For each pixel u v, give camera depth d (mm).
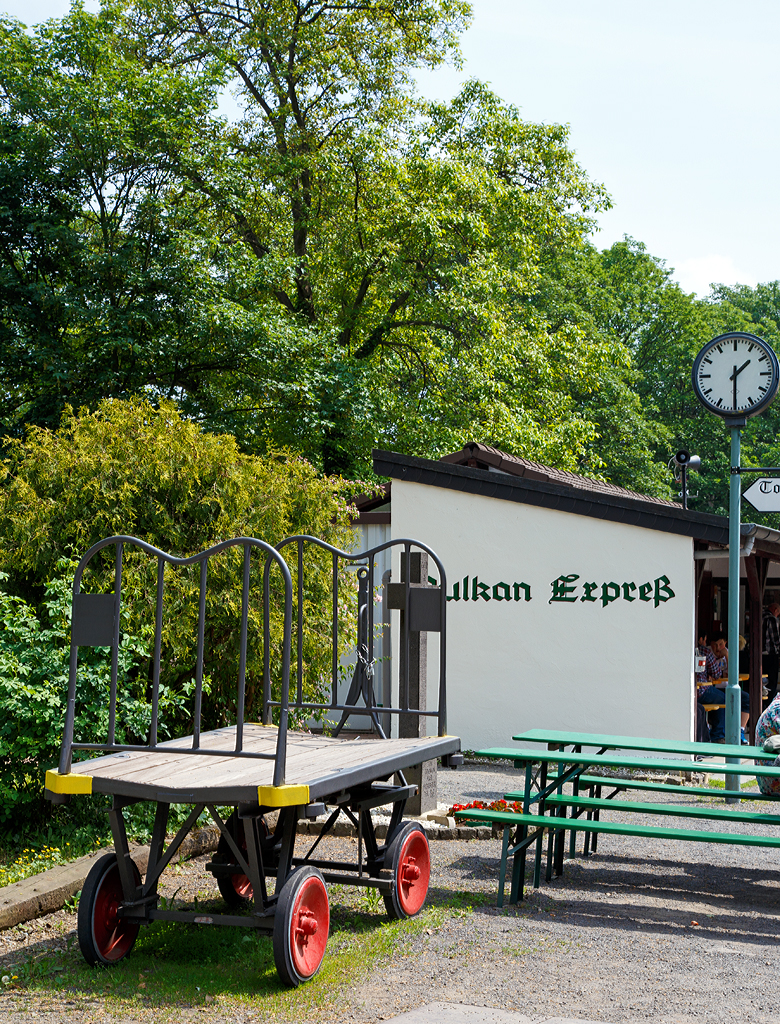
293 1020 4137
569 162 28469
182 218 19141
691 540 11680
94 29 18781
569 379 29047
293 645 9109
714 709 14422
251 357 19828
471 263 23812
